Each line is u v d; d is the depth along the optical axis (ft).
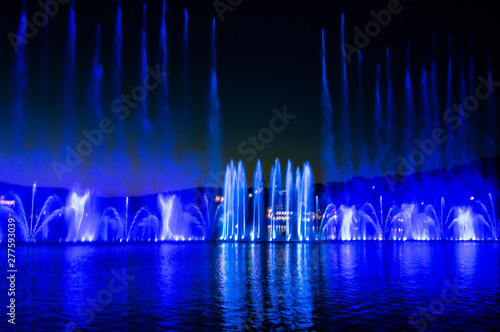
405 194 226.58
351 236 213.46
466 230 228.43
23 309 40.19
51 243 150.71
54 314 38.24
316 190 217.56
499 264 78.28
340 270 69.56
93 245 139.54
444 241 192.85
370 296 46.32
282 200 198.59
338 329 33.65
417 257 94.73
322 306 41.34
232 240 189.47
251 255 100.12
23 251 109.60
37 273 64.90
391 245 149.18
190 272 66.59
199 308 40.57
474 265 77.05
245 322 35.58
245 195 197.98
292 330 33.42
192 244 150.41
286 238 190.49
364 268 72.38
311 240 189.37
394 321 35.86
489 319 36.45
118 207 189.57
